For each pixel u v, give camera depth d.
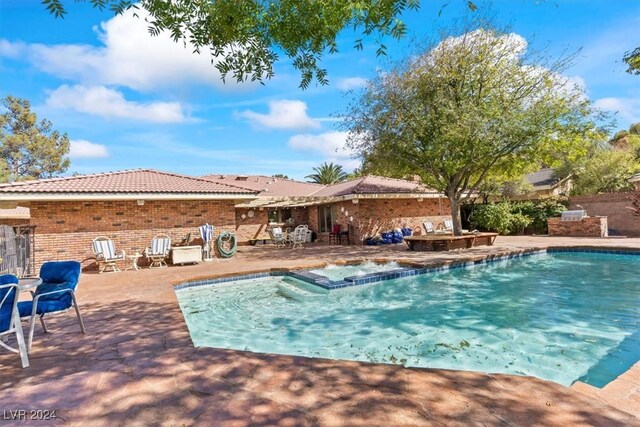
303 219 29.16
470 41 16.44
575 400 3.14
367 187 21.84
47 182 13.43
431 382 3.57
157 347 4.84
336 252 16.97
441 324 7.16
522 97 16.45
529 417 2.86
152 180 16.36
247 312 8.34
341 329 7.03
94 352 4.68
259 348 6.10
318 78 5.42
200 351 4.65
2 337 5.38
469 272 12.19
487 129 15.41
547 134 15.61
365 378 3.70
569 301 8.34
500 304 8.38
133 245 14.75
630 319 6.90
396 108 16.58
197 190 15.34
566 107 15.41
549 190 30.05
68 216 13.59
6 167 28.77
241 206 26.05
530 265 13.05
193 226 16.02
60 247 13.40
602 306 7.84
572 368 4.96
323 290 10.04
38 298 4.94
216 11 4.37
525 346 5.83
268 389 3.50
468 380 3.60
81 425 2.98
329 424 2.85
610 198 19.69
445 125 15.59
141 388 3.60
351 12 4.20
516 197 29.98
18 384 3.74
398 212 22.38
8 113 33.50
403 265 12.82
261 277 11.97
